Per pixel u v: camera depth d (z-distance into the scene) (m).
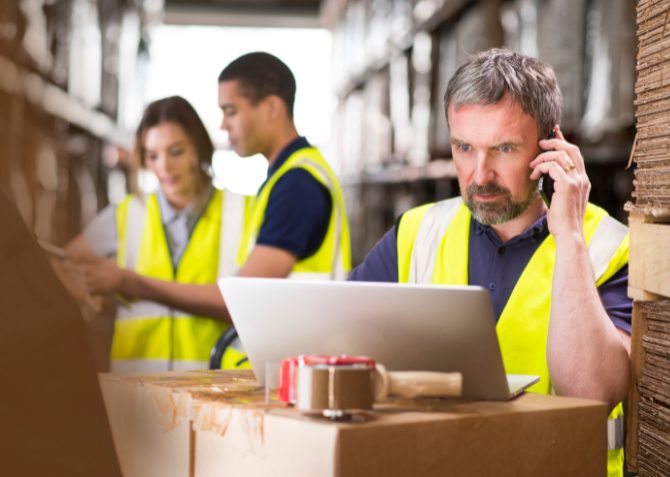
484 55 1.69
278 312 1.17
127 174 6.75
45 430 0.74
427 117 6.96
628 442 1.41
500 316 1.77
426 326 1.12
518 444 1.08
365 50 9.77
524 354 1.74
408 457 0.98
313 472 0.95
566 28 3.79
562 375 1.54
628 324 1.70
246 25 14.24
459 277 1.83
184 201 2.80
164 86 16.08
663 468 1.27
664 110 1.27
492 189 1.67
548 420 1.11
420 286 1.10
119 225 2.87
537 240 1.78
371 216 9.45
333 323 1.15
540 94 1.65
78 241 2.83
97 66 5.81
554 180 1.62
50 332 0.76
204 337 2.72
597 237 1.76
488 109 1.63
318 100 16.02
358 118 10.69
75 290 2.65
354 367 0.97
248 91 2.59
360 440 0.94
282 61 2.64
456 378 1.04
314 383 0.96
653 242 1.30
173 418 1.17
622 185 3.46
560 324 1.55
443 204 1.95
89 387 0.78
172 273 2.80
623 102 3.31
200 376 1.35
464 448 1.03
